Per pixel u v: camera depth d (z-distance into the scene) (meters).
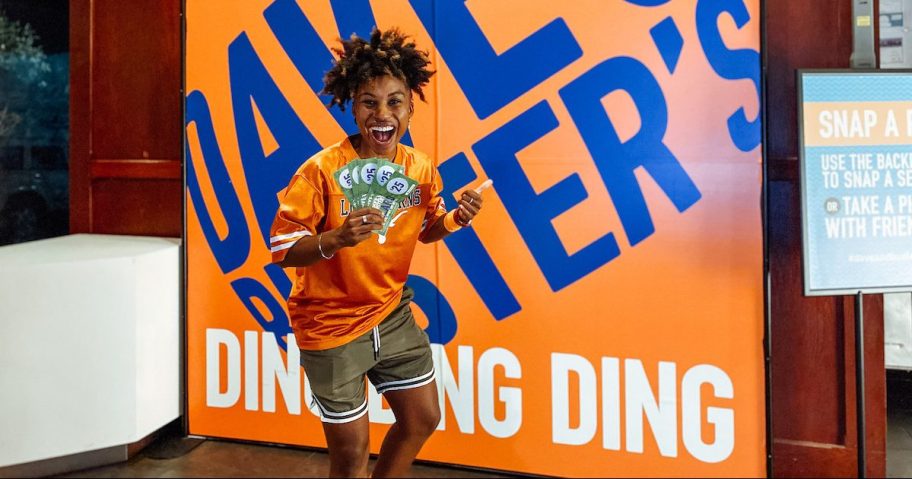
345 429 2.06
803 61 2.47
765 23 2.34
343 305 2.08
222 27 2.78
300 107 2.71
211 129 2.81
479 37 2.53
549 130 2.49
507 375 2.58
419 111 2.60
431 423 2.19
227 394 2.86
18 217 3.58
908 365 3.20
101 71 3.14
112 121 3.14
